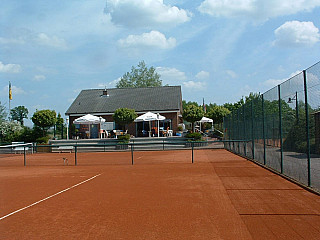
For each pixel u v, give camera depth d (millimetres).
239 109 18344
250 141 15523
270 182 9141
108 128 36031
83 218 6172
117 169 13938
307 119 7723
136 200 7555
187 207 6691
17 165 17562
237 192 7934
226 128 25094
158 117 29109
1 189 9766
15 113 62594
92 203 7402
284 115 9758
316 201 6656
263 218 5637
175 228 5336
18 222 6066
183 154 20391
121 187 9375
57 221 6039
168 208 6672
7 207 7324
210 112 38938
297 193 7496
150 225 5562
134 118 30188
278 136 10539
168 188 8930
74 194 8555
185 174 11562
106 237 5023
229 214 6004
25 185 10414
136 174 12094
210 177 10609
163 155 20234
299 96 8219
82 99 41031
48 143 29469
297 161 8719
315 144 7539
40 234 5309
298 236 4676
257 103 13875
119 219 6004
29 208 7148
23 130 33250
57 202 7648
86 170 14047
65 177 11992
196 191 8328
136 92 41281
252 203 6738
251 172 11375
